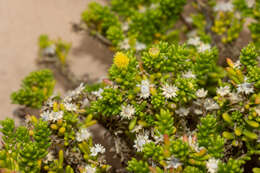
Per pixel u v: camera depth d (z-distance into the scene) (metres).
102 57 0.55
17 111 0.44
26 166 0.37
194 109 0.40
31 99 0.43
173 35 0.45
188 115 0.40
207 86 0.42
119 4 0.46
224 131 0.39
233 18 0.47
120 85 0.39
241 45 0.45
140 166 0.36
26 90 0.43
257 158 0.40
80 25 0.47
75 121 0.39
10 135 0.38
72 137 0.39
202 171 0.36
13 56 0.58
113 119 0.40
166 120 0.37
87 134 0.39
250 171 0.40
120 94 0.38
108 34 0.44
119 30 0.43
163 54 0.38
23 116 0.42
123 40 0.44
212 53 0.40
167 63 0.38
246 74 0.38
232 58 0.41
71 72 0.52
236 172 0.36
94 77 0.52
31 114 0.43
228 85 0.39
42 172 0.39
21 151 0.37
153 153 0.37
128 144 0.41
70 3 0.65
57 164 0.39
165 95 0.38
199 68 0.40
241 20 0.46
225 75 0.41
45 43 0.50
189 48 0.44
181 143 0.36
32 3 0.66
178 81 0.38
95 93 0.40
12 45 0.60
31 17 0.63
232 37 0.45
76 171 0.40
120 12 0.46
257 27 0.44
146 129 0.39
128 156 0.41
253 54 0.38
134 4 0.47
